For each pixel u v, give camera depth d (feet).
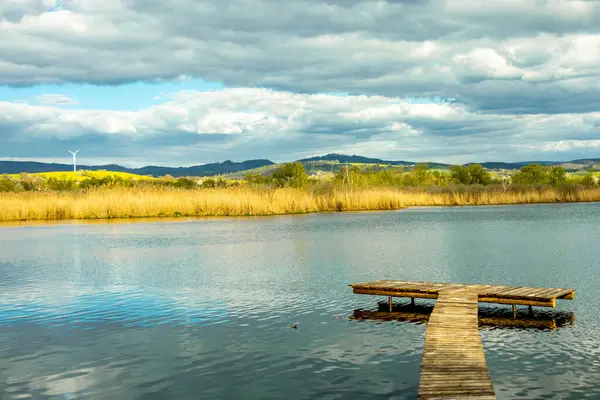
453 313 45.68
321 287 62.44
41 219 166.81
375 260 80.94
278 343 41.75
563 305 52.95
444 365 33.47
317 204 192.13
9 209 165.37
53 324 48.21
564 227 125.29
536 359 37.42
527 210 185.68
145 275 71.97
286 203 178.60
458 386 30.14
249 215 171.63
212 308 53.16
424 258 82.12
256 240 108.27
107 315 51.08
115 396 32.55
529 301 48.83
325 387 33.12
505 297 50.03
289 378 34.65
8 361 38.78
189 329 45.93
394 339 42.50
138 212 169.27
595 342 40.98
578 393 31.73
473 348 36.68
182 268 76.95
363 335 43.68
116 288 63.67
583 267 72.13
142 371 36.40
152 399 32.04
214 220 156.35
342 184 210.38
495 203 228.84
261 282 65.77
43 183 361.10
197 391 33.01
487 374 31.86
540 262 76.79
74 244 105.81
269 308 52.95
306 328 45.85
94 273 74.02
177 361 38.14
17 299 58.49
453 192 233.14
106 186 187.62
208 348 40.81
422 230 123.34
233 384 33.94
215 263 80.94
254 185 193.06
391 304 54.29
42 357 39.47
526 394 31.71
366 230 124.57
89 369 36.96
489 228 125.49
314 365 36.83
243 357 38.65
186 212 171.83
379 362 37.22
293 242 104.01
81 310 53.21
